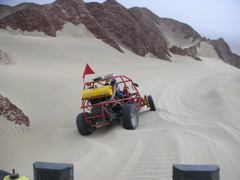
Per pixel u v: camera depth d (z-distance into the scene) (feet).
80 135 32.53
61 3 223.71
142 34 242.78
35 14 185.37
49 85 62.03
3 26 166.91
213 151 20.72
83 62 140.56
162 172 17.03
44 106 48.16
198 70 176.45
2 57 101.50
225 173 16.96
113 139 27.58
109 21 239.30
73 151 25.25
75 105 52.26
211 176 6.97
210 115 37.14
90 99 32.58
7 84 52.80
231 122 32.37
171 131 26.58
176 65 204.64
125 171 17.83
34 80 62.08
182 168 7.16
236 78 93.45
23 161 24.59
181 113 40.55
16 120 36.83
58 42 163.94
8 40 136.56
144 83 88.17
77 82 74.54
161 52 252.62
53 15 203.82
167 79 102.47
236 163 18.42
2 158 26.81
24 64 106.63
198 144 22.49
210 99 49.03
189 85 80.79
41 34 180.14
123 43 223.92
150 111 42.75
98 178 17.22
